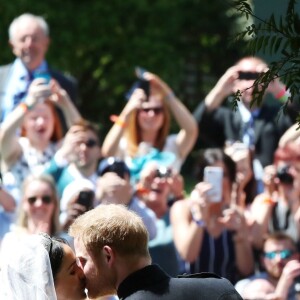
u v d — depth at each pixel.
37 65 19.09
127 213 8.92
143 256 8.83
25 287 8.98
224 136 18.73
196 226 15.30
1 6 35.41
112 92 38.72
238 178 16.80
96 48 38.00
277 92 17.31
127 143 17.59
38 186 15.12
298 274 14.69
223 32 39.81
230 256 15.51
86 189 15.43
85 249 8.84
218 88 18.77
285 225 16.23
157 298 8.68
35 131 17.27
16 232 15.05
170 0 38.78
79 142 16.75
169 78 38.56
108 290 8.85
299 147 16.69
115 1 37.91
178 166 17.80
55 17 36.75
